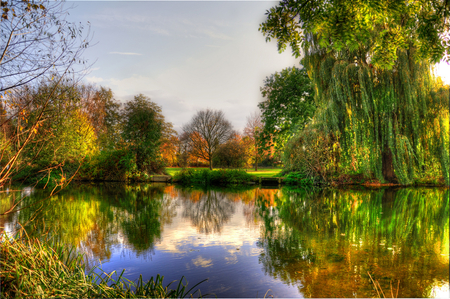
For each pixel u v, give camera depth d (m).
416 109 15.01
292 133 19.25
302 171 18.66
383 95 15.11
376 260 4.78
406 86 14.70
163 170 24.17
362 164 15.87
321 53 16.56
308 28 6.17
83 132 18.53
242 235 6.39
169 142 38.78
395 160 15.50
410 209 9.67
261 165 43.25
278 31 6.61
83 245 5.54
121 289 3.34
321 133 17.11
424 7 5.70
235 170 20.72
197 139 40.84
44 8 3.56
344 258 4.87
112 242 5.76
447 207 10.07
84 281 3.35
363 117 15.41
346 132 16.03
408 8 5.67
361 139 15.54
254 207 10.34
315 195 13.51
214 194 14.36
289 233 6.57
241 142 39.78
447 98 14.66
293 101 19.42
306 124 18.83
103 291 3.23
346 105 15.61
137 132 21.92
